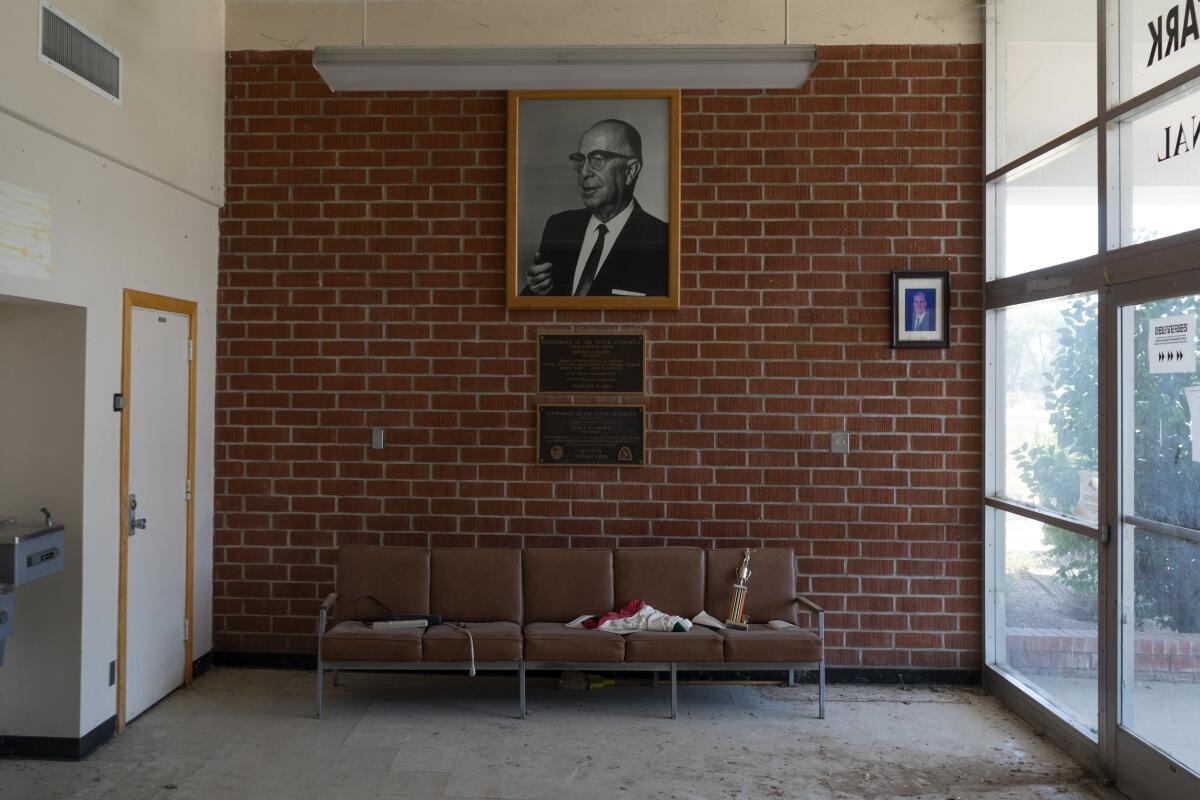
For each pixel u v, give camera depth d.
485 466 5.49
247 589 5.53
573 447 5.47
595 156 5.45
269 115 5.53
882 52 5.43
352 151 5.52
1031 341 4.89
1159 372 3.66
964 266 5.41
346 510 5.51
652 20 5.45
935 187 5.41
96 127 4.17
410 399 5.51
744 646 4.67
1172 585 3.57
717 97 5.45
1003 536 5.22
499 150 5.49
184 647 5.19
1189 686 3.45
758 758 4.26
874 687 5.34
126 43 4.43
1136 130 3.88
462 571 5.16
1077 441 4.38
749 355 5.45
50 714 4.17
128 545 4.55
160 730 4.53
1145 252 3.73
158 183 4.82
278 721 4.67
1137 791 3.76
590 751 4.32
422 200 5.50
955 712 4.92
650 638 4.68
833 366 5.43
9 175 3.63
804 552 5.43
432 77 4.38
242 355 5.54
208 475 5.45
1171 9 3.60
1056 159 4.57
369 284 5.51
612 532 5.45
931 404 5.40
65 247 4.01
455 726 4.64
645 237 5.45
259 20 5.54
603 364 5.47
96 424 4.26
